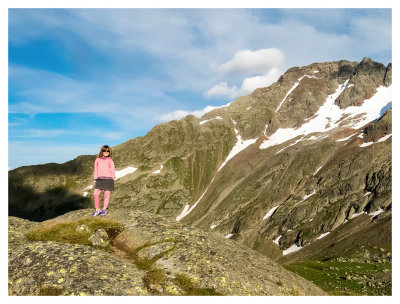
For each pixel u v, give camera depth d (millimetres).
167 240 15641
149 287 12359
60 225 17031
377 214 141375
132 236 16594
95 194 18875
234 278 13797
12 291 11703
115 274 12789
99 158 19109
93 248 14820
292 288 15008
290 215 179750
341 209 160625
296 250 153500
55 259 12969
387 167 168000
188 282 12875
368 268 75250
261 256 17781
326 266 83438
